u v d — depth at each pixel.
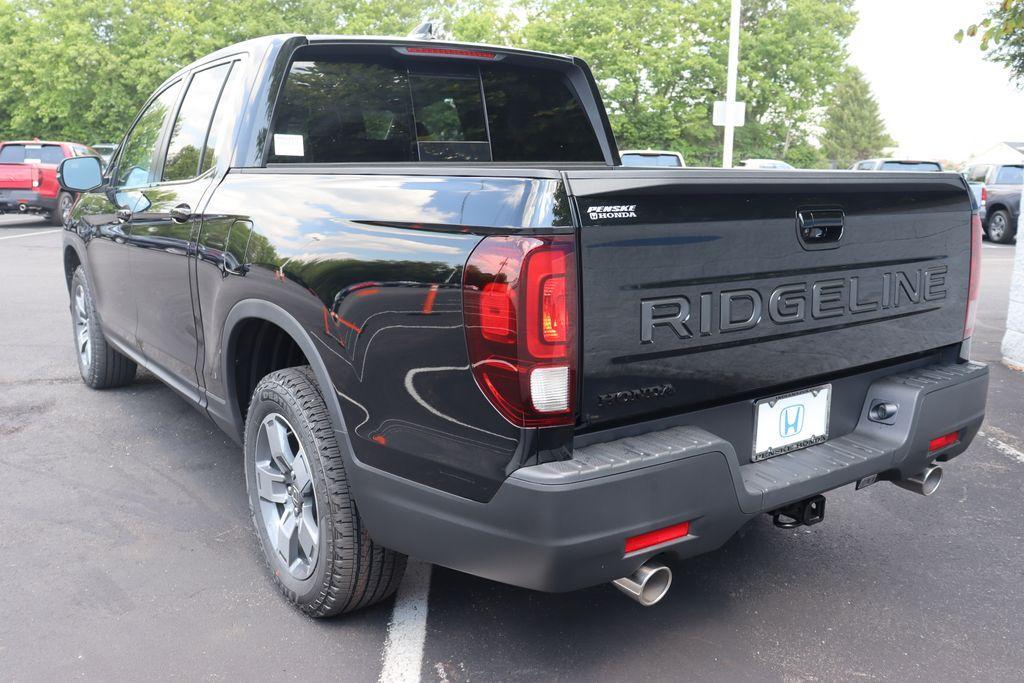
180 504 3.55
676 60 32.19
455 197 2.06
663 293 2.06
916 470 2.72
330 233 2.38
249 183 2.89
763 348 2.32
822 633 2.64
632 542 2.01
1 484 3.74
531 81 3.81
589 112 4.05
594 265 1.92
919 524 3.49
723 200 2.14
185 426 4.55
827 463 2.46
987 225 19.52
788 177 2.25
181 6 32.88
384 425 2.22
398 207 2.20
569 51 31.59
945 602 2.85
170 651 2.49
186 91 3.75
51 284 9.89
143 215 3.70
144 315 3.87
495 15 32.66
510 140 3.80
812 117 36.19
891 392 2.69
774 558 3.17
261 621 2.66
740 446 2.39
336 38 3.19
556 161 3.99
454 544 2.11
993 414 5.11
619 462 1.96
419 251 2.09
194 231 3.14
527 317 1.87
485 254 1.93
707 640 2.59
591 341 1.95
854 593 2.90
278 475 2.73
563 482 1.88
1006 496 3.80
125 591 2.84
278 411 2.63
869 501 3.74
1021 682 2.39
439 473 2.10
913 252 2.70
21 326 7.36
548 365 1.89
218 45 32.53
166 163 3.75
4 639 2.54
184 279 3.26
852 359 2.58
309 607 2.63
